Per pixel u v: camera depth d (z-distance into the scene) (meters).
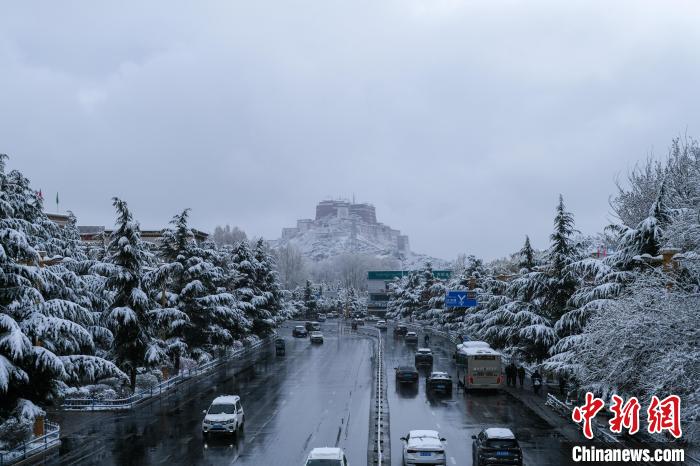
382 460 25.48
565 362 33.84
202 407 38.94
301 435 30.70
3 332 25.62
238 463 25.19
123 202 42.00
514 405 39.88
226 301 56.81
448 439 29.80
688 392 20.98
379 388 39.78
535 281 45.84
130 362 40.84
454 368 60.81
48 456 26.62
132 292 40.94
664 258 25.50
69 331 27.41
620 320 22.33
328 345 88.62
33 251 26.97
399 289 152.00
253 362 65.88
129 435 30.86
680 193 34.59
